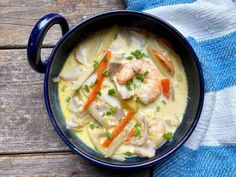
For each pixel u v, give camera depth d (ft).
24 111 1.51
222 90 1.50
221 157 1.48
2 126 1.51
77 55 1.44
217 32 1.51
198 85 1.40
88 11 1.54
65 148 1.50
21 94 1.52
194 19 1.52
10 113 1.51
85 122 1.43
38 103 1.51
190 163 1.47
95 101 1.42
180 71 1.44
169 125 1.42
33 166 1.50
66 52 1.44
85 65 1.44
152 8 1.52
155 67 1.43
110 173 1.49
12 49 1.53
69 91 1.44
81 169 1.49
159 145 1.41
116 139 1.40
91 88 1.41
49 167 1.49
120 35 1.45
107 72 1.41
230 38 1.50
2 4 1.54
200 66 1.40
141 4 1.51
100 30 1.45
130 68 1.39
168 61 1.43
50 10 1.54
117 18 1.42
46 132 1.50
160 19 1.40
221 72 1.50
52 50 1.44
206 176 1.46
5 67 1.52
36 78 1.52
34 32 1.31
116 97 1.41
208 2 1.51
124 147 1.41
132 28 1.45
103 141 1.41
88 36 1.45
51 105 1.38
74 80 1.43
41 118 1.51
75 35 1.42
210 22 1.51
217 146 1.48
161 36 1.45
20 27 1.53
